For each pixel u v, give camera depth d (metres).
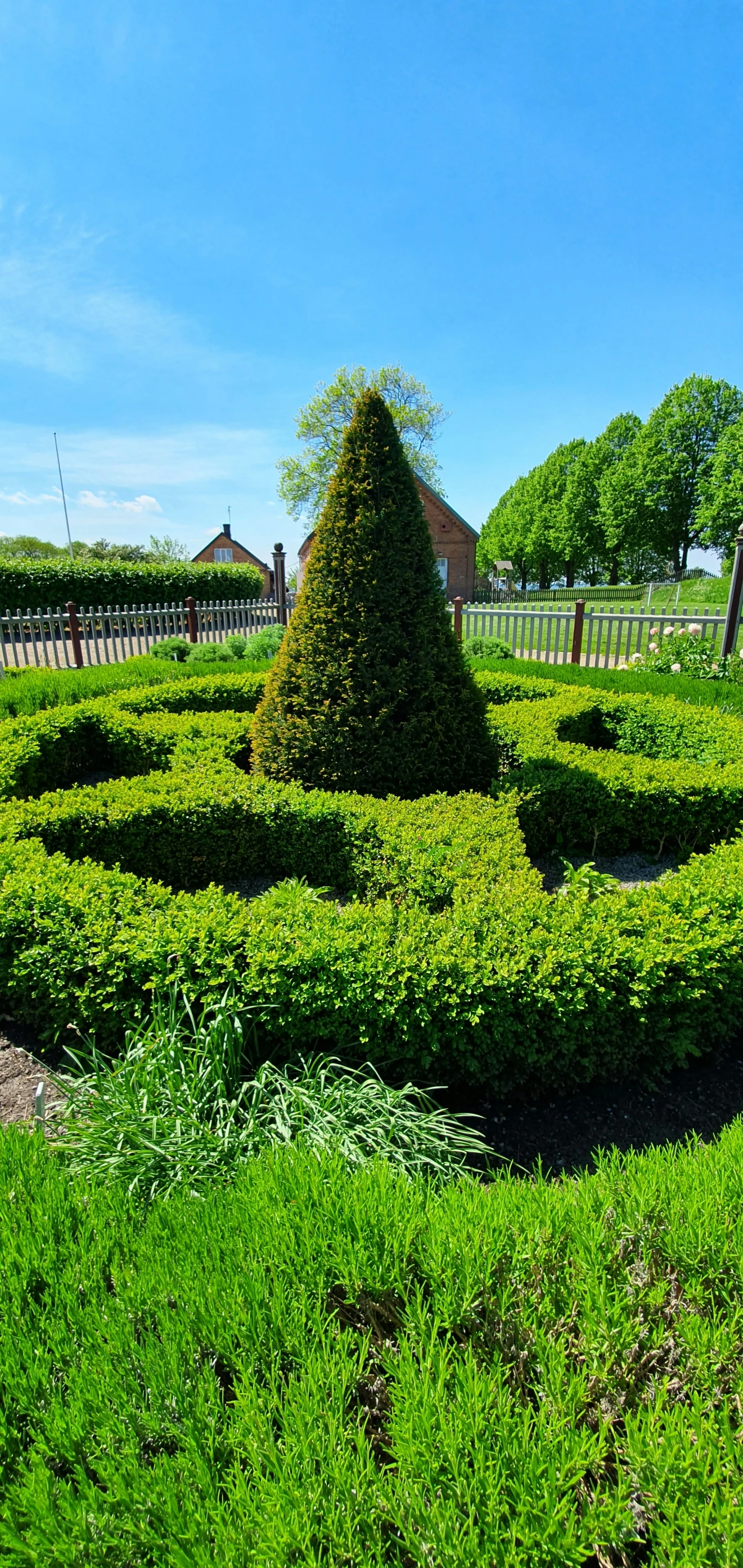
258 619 18.08
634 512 45.41
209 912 3.23
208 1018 2.93
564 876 4.76
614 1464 1.38
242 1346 1.50
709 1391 1.46
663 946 2.95
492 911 3.19
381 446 5.10
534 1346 1.54
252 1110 2.53
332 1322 1.56
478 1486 1.23
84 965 3.04
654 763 5.82
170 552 57.94
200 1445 1.34
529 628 14.22
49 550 55.69
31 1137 2.27
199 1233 1.77
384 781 5.29
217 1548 1.16
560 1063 2.88
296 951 2.88
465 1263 1.63
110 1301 1.61
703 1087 3.07
